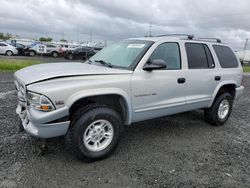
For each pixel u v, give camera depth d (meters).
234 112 6.83
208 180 3.20
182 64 4.40
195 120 5.71
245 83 14.59
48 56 29.80
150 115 4.03
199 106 4.84
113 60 4.18
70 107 3.16
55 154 3.62
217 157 3.87
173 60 4.32
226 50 5.52
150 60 3.92
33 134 3.12
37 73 3.35
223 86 5.41
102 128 3.52
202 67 4.80
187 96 4.52
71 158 3.54
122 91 3.55
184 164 3.57
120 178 3.13
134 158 3.67
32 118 3.06
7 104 6.07
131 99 3.69
